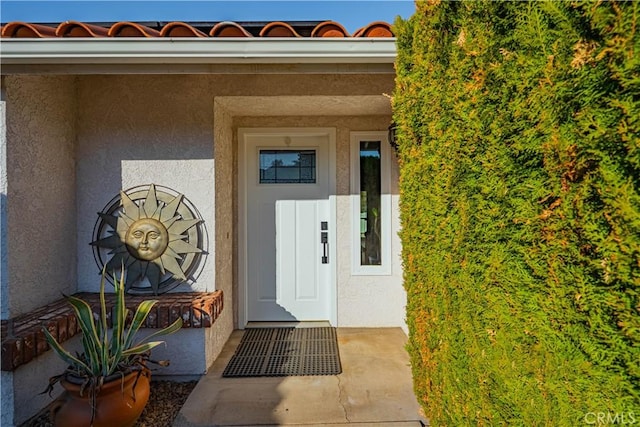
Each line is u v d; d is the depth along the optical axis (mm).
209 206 3496
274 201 4426
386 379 2939
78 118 3475
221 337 3631
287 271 4453
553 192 999
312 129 4262
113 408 2102
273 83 3436
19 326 2510
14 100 2670
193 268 3479
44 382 2584
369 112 4062
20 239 2734
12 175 2648
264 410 2484
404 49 2150
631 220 788
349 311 4324
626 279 810
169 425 2377
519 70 1123
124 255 3418
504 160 1200
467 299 1487
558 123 959
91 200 3473
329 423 2322
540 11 1010
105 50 2334
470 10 1391
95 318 2879
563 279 965
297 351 3568
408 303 2328
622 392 825
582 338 910
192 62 2473
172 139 3477
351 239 4305
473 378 1460
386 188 4281
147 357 2494
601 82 846
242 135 4266
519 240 1148
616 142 820
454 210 1592
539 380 1062
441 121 1683
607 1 826
